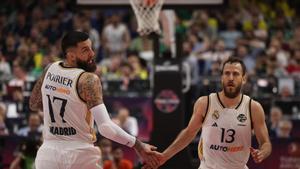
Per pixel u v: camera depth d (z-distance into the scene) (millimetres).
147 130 20688
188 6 17094
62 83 9867
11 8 31500
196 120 10805
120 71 23719
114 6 17578
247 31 27266
